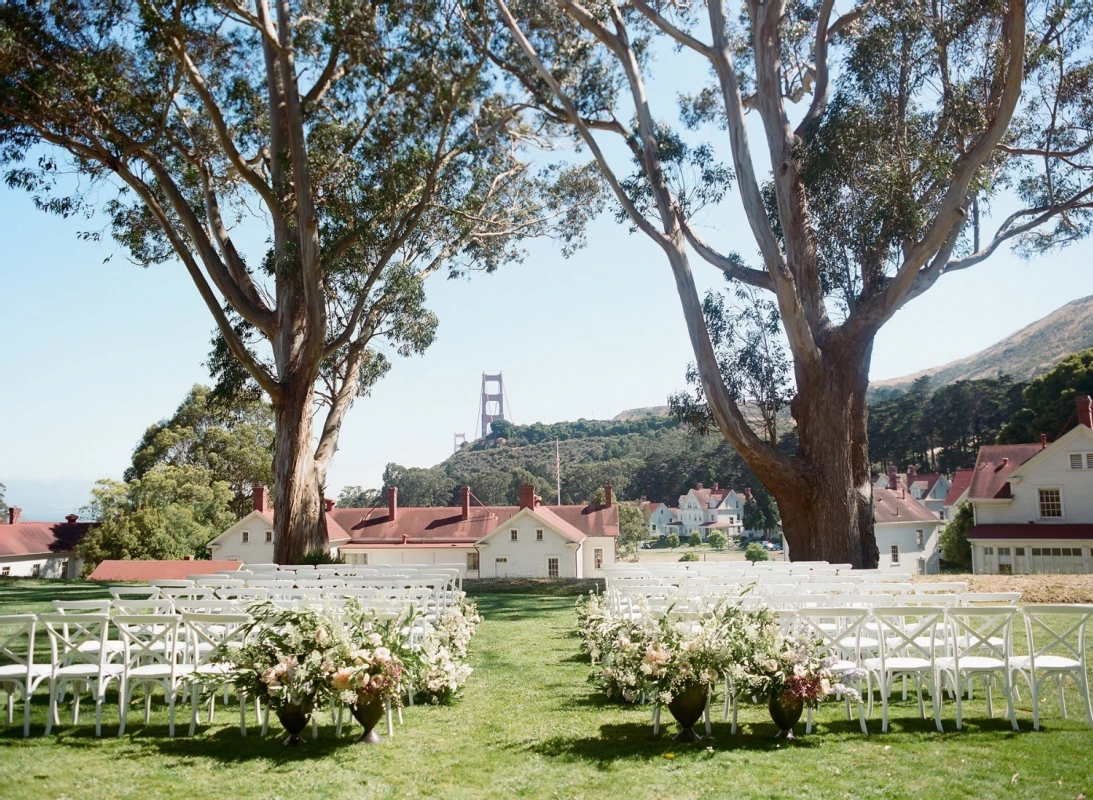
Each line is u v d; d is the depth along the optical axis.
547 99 20.27
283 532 18.83
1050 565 32.16
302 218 17.19
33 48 14.58
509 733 6.24
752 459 17.30
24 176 16.27
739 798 4.64
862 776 4.99
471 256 24.52
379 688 5.90
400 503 97.12
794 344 17.28
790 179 18.00
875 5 17.97
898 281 16.67
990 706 6.53
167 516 41.12
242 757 5.62
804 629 6.31
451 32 17.77
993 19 16.39
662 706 6.48
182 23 15.71
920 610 6.18
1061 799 4.54
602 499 43.88
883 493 45.03
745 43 21.06
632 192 19.56
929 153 16.94
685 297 17.48
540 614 14.95
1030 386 49.16
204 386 51.19
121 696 6.29
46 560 44.75
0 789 4.91
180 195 17.70
